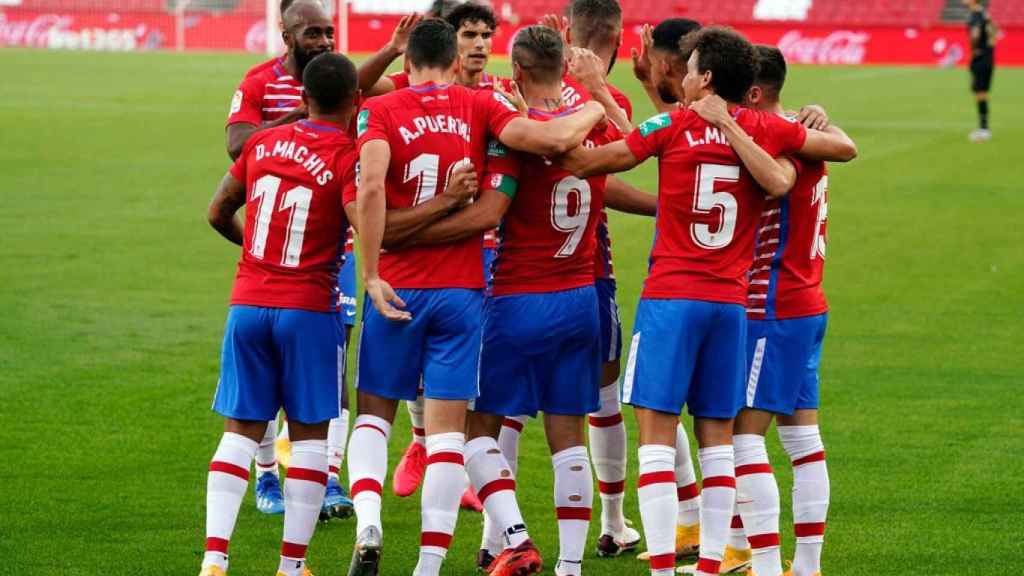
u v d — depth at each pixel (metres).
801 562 20.17
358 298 41.12
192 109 91.38
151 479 24.92
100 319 37.72
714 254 19.09
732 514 20.11
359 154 19.22
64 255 46.25
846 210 57.66
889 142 79.12
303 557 19.55
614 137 20.91
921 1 160.12
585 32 22.31
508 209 20.28
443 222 19.41
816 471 20.20
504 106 19.64
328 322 19.66
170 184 61.66
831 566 21.06
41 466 25.47
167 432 27.84
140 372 32.47
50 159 68.38
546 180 19.95
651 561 19.23
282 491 24.64
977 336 37.19
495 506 19.86
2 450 26.36
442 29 20.08
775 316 19.78
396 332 19.72
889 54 150.75
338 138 19.58
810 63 151.25
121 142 75.12
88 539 21.77
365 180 18.80
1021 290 42.91
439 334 19.77
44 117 85.19
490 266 21.16
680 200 19.08
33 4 163.12
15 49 147.88
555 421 20.72
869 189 62.94
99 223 52.28
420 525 23.42
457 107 19.67
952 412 30.05
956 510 23.72
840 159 19.59
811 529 20.11
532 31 20.25
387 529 23.22
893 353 35.47
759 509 19.72
